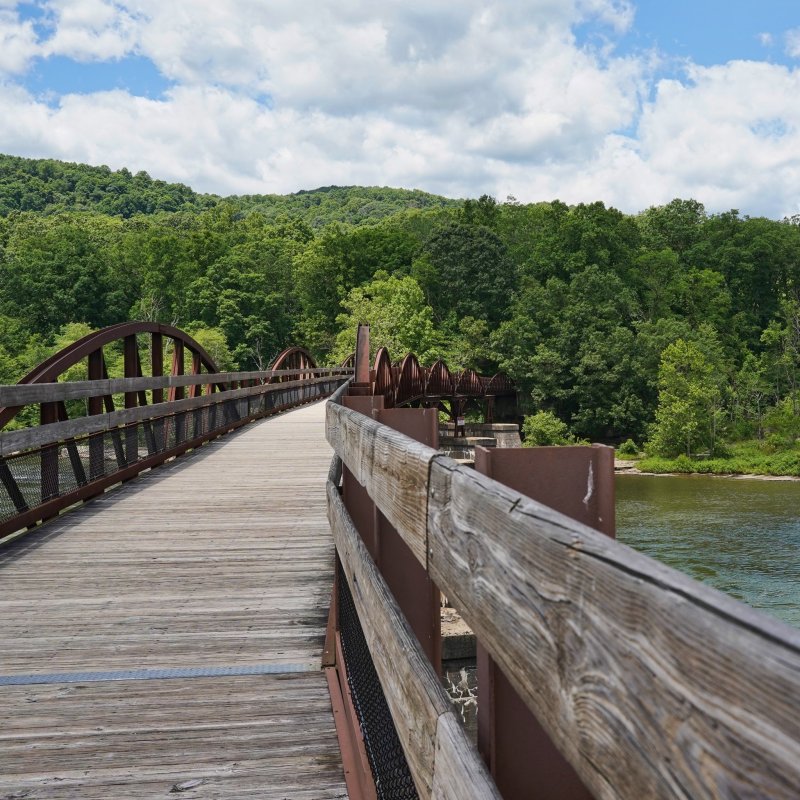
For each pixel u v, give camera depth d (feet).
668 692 1.90
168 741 9.12
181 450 37.04
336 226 454.40
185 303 401.29
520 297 364.79
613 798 2.20
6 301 392.68
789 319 367.86
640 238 459.32
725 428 269.64
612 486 4.57
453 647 31.48
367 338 40.40
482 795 3.19
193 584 15.66
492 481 3.80
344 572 10.29
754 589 102.58
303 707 10.05
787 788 1.45
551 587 2.73
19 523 19.88
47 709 10.05
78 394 23.88
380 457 7.22
